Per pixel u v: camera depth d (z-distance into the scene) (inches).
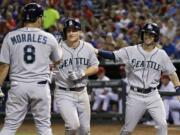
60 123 1259.2
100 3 1955.0
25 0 1802.4
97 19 1782.7
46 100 650.2
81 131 773.9
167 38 1435.8
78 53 762.2
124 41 1451.8
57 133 1112.2
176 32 1540.4
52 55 669.3
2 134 649.0
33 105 653.9
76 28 755.4
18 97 645.3
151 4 1834.4
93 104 1296.8
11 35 655.1
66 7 1872.5
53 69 754.2
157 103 752.3
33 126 1196.5
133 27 1604.3
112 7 1829.5
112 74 1385.3
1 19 1696.6
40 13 661.9
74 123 738.8
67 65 757.9
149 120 1243.2
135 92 757.3
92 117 1270.9
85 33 1633.9
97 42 1525.6
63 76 754.8
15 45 649.0
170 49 1405.0
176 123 1237.7
